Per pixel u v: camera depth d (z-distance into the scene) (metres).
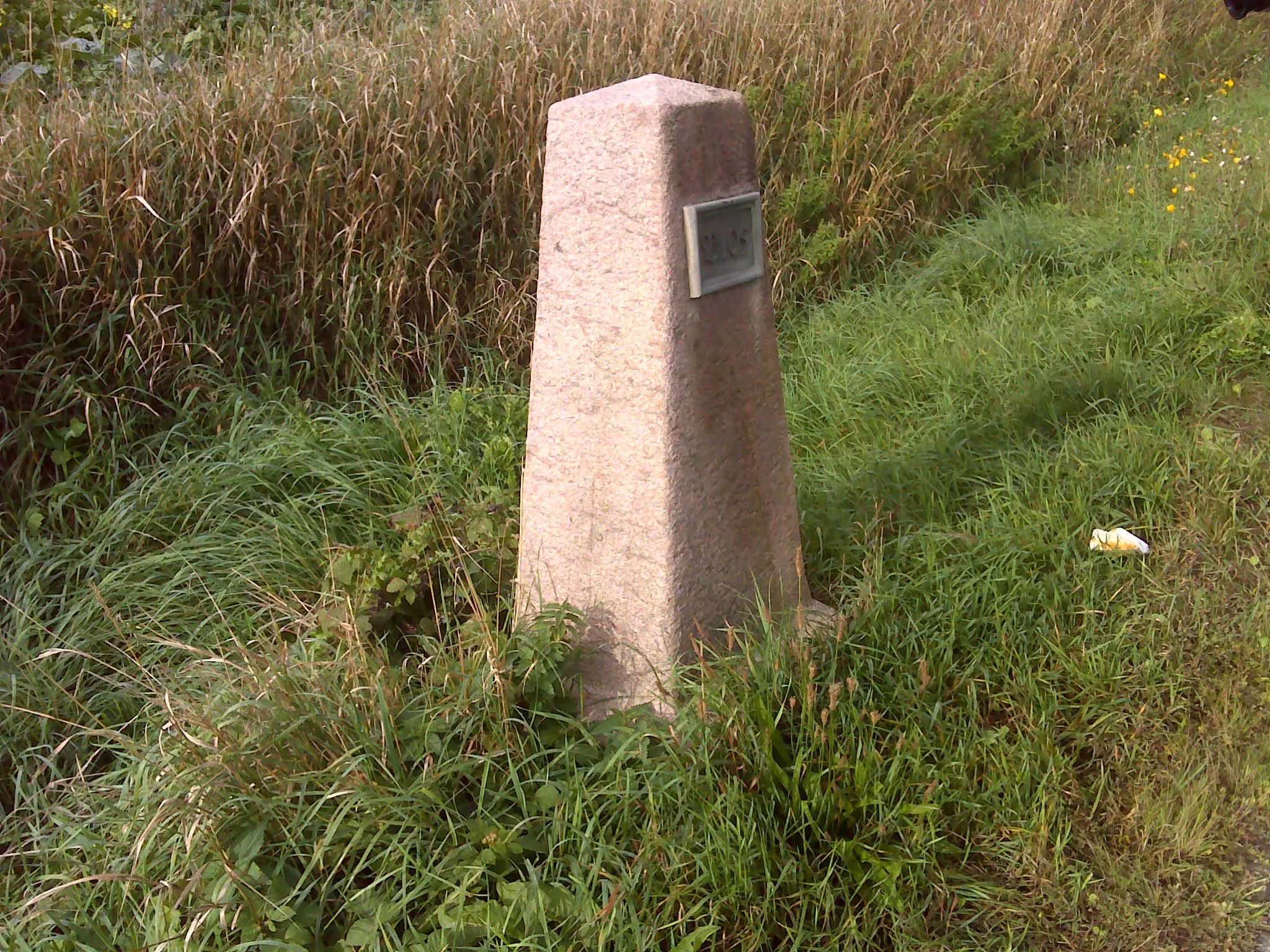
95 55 5.16
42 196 3.83
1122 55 7.64
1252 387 4.14
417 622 2.91
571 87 5.00
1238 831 2.43
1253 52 8.45
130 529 3.39
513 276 4.71
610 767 2.39
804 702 2.41
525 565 2.83
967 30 6.93
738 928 2.16
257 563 3.22
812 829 2.33
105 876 2.10
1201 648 2.88
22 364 3.79
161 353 3.84
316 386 4.32
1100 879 2.34
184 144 4.14
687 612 2.62
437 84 4.64
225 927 2.06
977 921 2.26
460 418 3.95
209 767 2.27
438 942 2.05
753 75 5.87
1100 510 3.43
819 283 5.38
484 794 2.36
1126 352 4.39
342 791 2.20
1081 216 5.92
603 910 2.04
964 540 3.24
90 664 3.00
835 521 3.41
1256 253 4.81
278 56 4.66
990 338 4.54
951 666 2.77
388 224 4.42
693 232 2.38
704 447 2.56
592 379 2.54
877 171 5.61
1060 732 2.70
